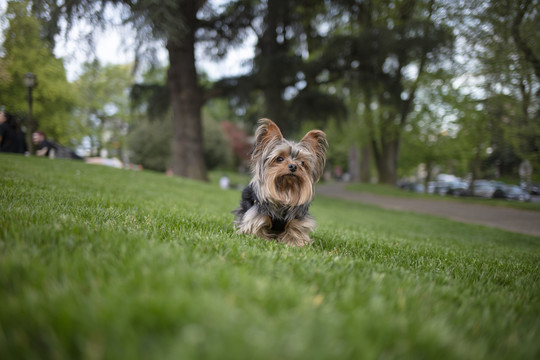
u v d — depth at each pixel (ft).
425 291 8.45
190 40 58.54
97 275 6.75
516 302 8.79
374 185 98.27
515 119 47.11
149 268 7.08
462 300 8.34
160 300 5.42
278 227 15.61
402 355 5.08
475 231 35.06
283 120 66.03
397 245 17.46
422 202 71.77
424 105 88.58
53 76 81.05
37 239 8.74
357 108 98.73
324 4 62.44
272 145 16.16
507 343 6.04
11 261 6.70
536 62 39.01
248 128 81.05
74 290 5.91
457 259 15.35
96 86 117.80
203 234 12.81
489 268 13.75
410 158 127.34
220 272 7.32
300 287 7.09
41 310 5.20
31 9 43.06
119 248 8.67
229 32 59.57
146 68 44.88
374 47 57.41
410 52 56.49
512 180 68.80
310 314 5.72
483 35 41.86
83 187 23.76
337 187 127.65
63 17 41.11
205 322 5.03
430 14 54.75
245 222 15.35
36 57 65.26
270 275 7.96
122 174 42.60
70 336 4.75
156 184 39.06
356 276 8.87
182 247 9.47
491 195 84.89
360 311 6.20
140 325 5.03
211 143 143.43
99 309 5.20
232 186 101.35
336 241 16.47
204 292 5.94
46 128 90.17
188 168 61.11
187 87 59.93
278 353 4.52
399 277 9.67
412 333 5.67
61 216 11.75
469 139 73.72
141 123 128.26
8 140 47.26
